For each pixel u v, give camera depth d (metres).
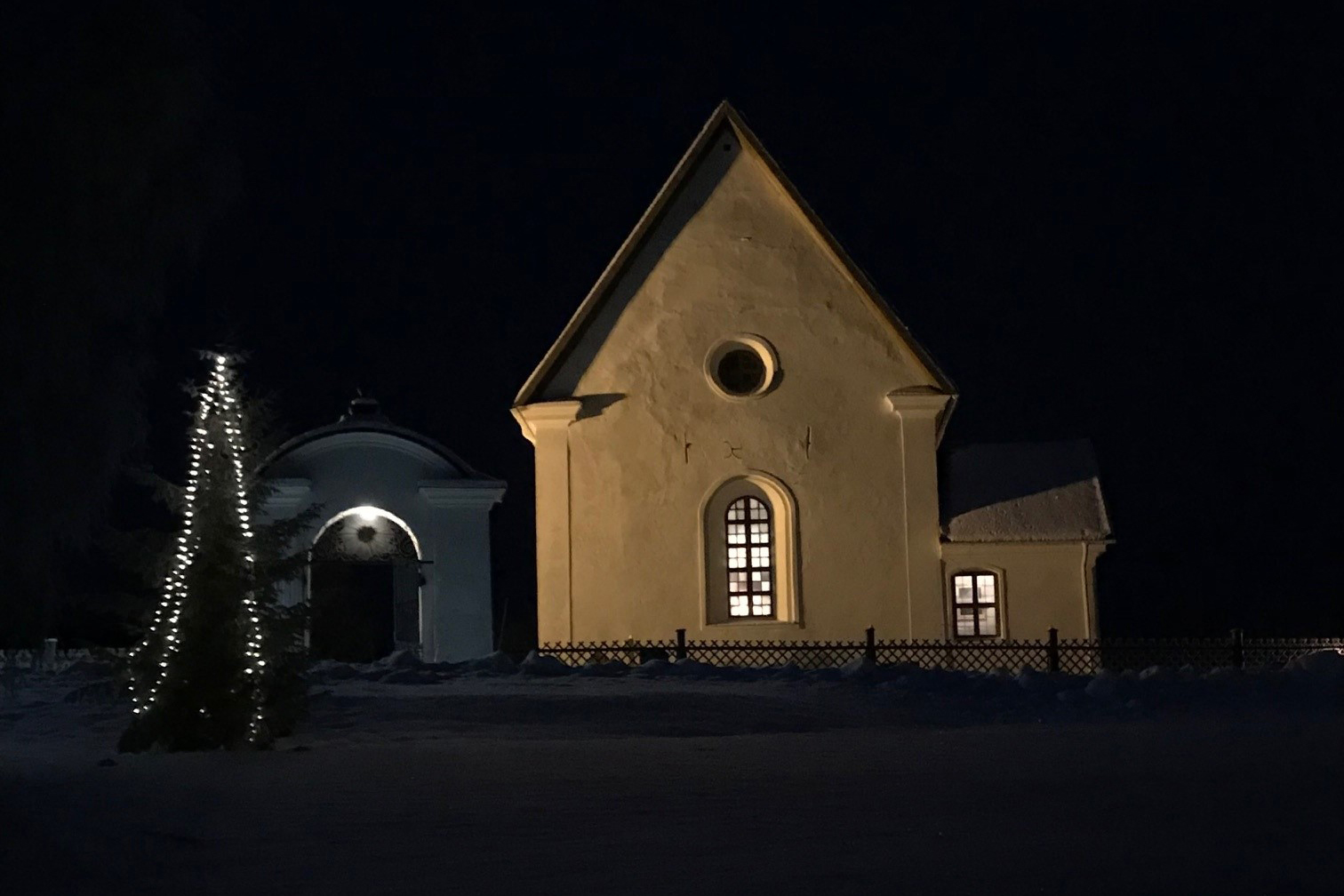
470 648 35.97
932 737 16.33
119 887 8.72
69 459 13.41
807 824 10.17
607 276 35.41
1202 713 20.59
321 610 17.86
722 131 35.91
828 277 35.53
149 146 13.76
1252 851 8.89
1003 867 8.48
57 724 19.67
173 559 16.97
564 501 34.94
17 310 12.88
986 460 36.81
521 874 8.67
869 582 34.62
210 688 16.66
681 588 34.62
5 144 12.91
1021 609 34.44
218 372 17.58
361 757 14.77
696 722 19.58
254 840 10.10
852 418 35.09
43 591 13.54
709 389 35.16
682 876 8.42
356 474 36.25
